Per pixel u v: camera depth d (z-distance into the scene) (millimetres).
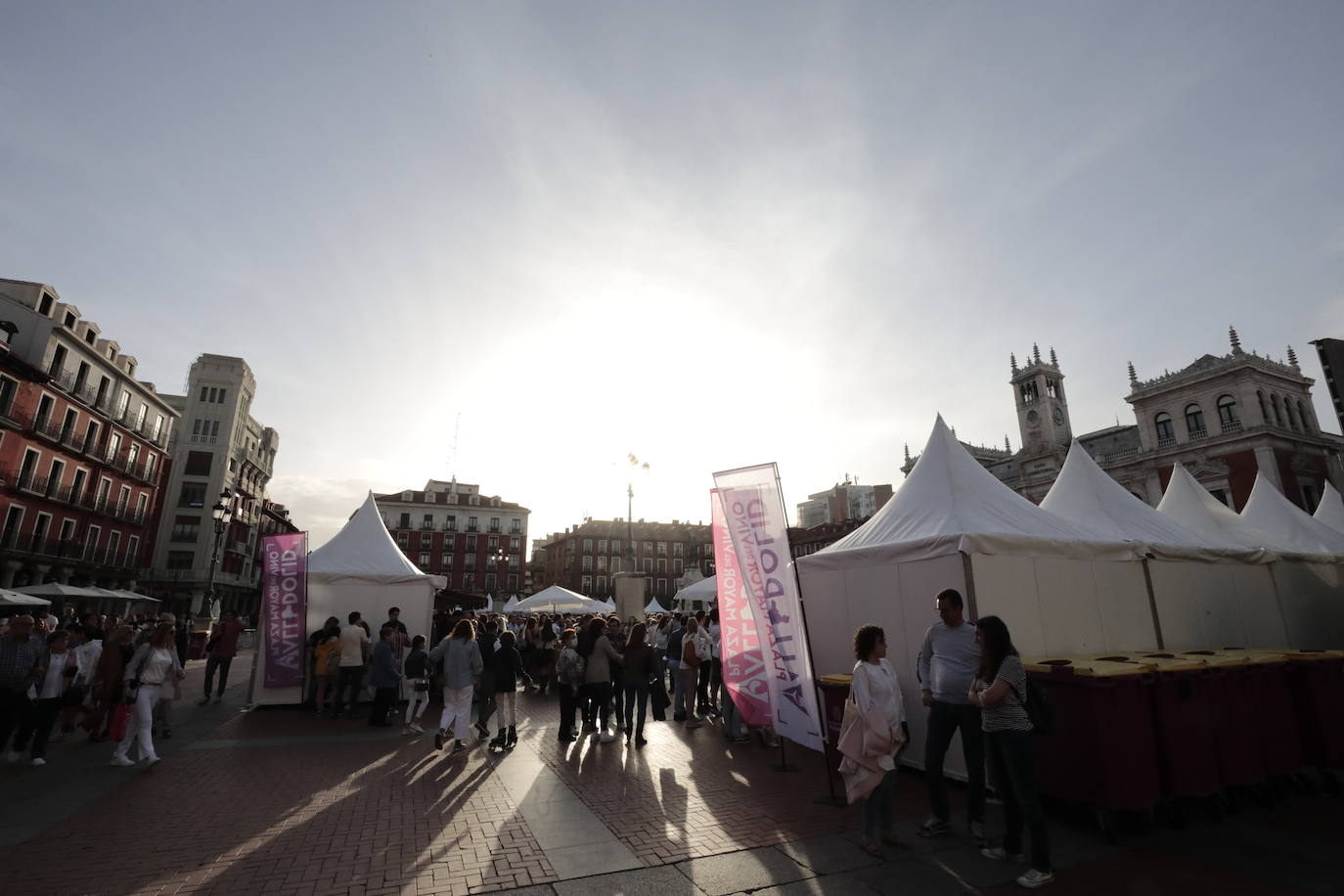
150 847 4762
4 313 30359
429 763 7488
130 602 38625
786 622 6441
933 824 5066
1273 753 5980
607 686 8820
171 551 48562
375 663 9984
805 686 6207
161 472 42031
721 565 7121
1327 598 10109
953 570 6535
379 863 4500
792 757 7832
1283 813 5699
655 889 4098
